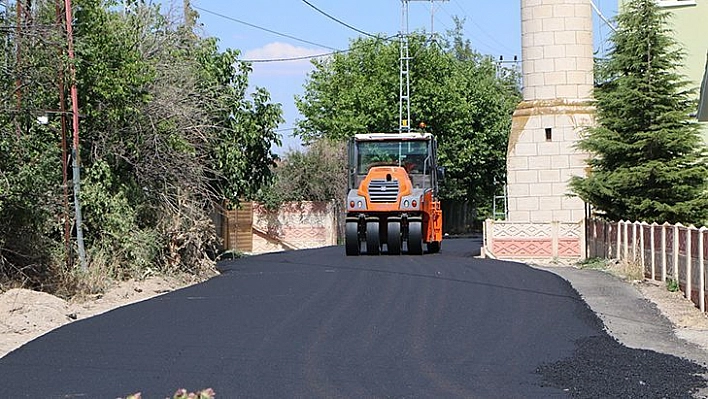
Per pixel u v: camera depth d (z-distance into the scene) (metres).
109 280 19.64
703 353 12.61
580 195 26.45
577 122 29.88
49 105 20.45
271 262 27.64
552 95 30.33
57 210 19.27
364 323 14.59
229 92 30.19
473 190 61.12
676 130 25.27
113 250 20.81
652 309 16.47
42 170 18.11
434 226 31.12
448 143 56.12
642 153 25.56
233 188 30.88
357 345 12.77
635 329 14.53
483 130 59.31
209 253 26.77
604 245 25.95
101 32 20.81
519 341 13.08
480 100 59.12
